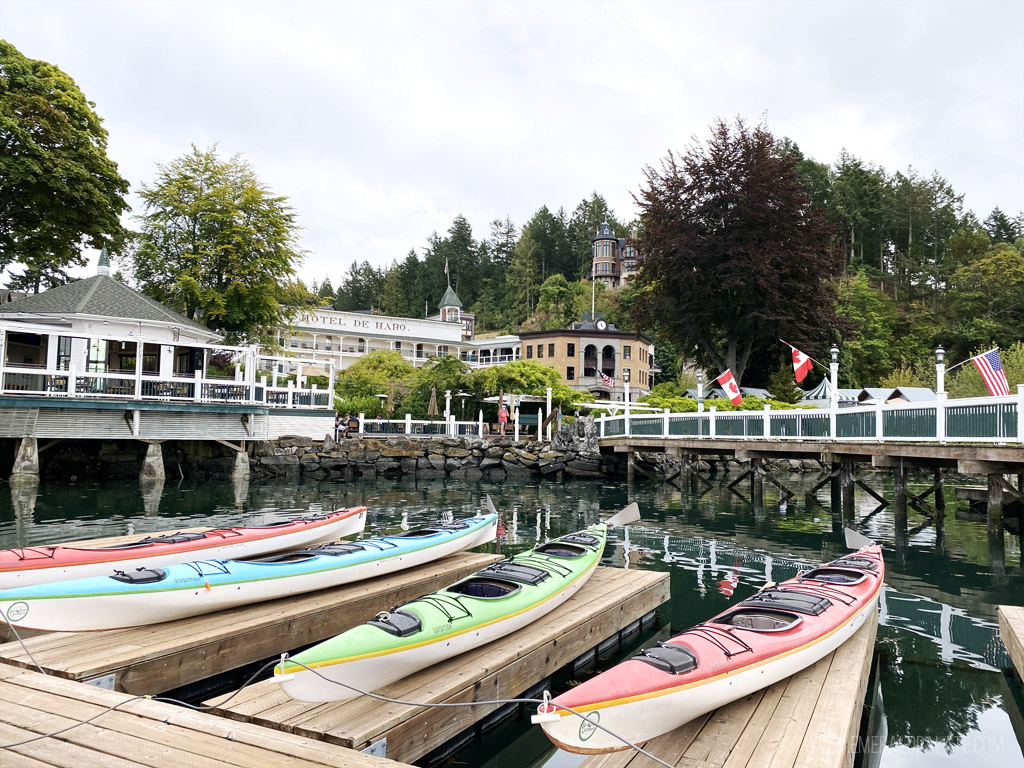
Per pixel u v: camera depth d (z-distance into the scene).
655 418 26.50
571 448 30.80
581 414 39.72
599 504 21.12
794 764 4.39
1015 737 5.79
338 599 7.83
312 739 4.40
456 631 5.87
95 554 8.01
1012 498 14.48
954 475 31.66
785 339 38.59
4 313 23.80
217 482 24.03
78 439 22.31
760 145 37.19
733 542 14.63
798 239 37.25
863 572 7.94
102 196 27.11
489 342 63.38
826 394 40.66
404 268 111.56
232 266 31.45
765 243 36.38
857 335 53.81
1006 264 57.88
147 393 22.67
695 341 41.00
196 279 30.83
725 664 5.10
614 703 4.48
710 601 9.73
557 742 4.28
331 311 58.75
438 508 19.12
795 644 5.71
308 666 4.82
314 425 27.89
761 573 11.51
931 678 6.99
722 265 36.03
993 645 7.92
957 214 77.00
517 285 98.19
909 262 66.81
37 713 4.52
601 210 113.88
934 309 62.31
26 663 5.63
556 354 54.91
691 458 25.17
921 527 16.97
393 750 4.88
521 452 30.56
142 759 3.92
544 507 20.17
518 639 6.59
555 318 82.25
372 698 5.27
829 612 6.48
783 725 4.98
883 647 7.87
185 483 23.19
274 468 26.06
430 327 63.22
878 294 62.41
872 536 15.67
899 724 6.04
